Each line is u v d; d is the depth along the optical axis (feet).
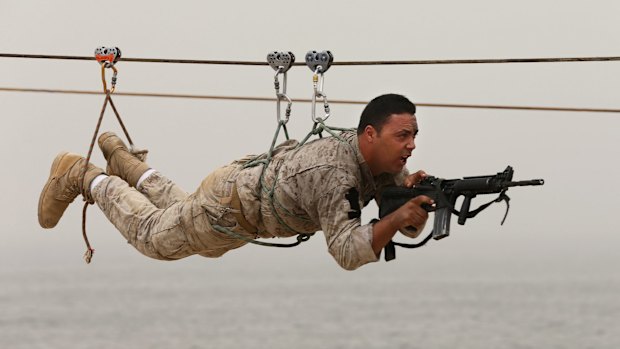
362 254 25.96
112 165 33.55
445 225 25.29
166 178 33.01
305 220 28.14
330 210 26.68
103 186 32.17
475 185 24.98
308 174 27.12
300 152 27.81
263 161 28.53
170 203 32.37
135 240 31.27
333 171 26.89
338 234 26.45
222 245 30.12
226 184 28.94
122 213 31.48
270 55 29.32
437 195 25.71
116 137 34.01
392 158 26.91
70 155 33.22
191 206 29.73
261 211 28.48
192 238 30.01
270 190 27.94
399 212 25.70
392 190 26.89
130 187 32.22
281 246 29.25
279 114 29.43
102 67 33.06
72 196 33.19
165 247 30.58
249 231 29.19
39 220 33.60
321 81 28.78
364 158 27.20
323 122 28.35
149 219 30.96
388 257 26.40
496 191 24.86
